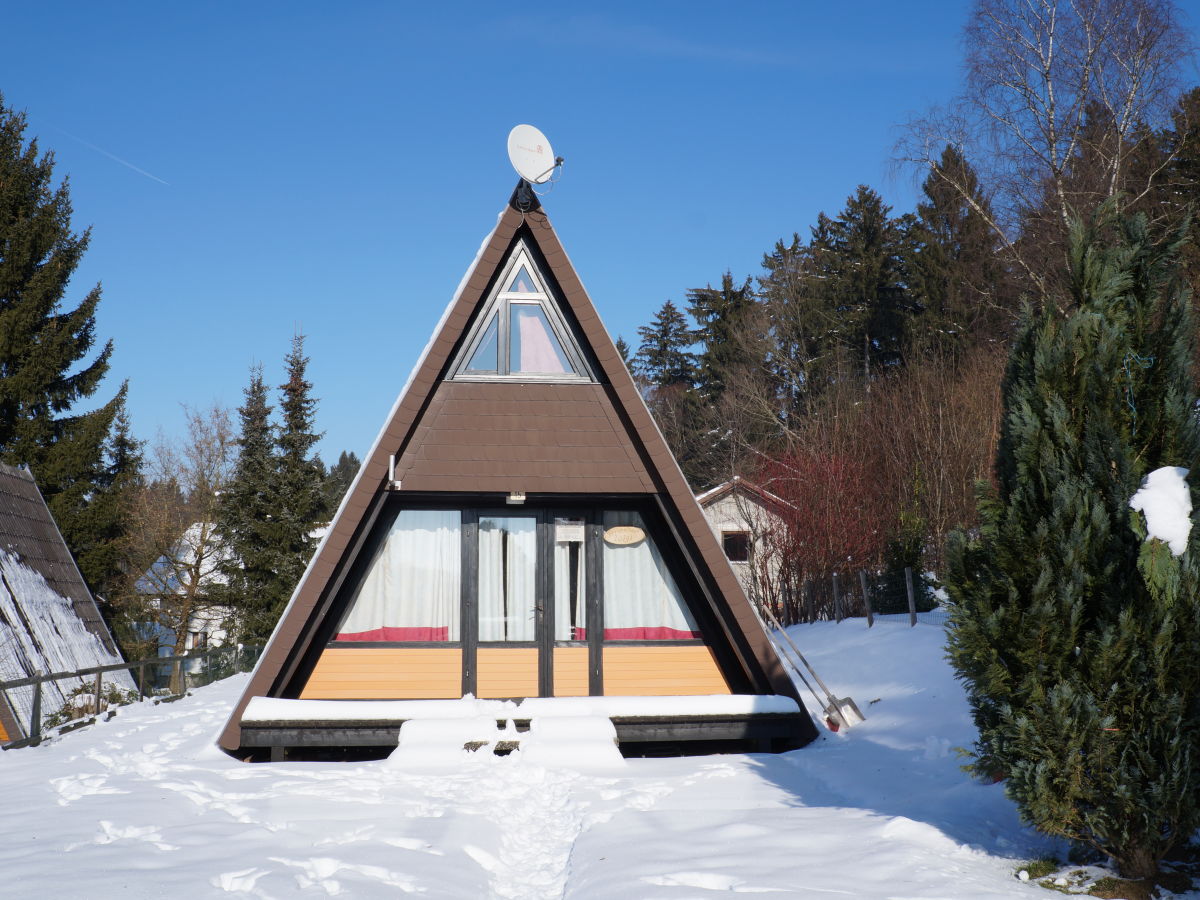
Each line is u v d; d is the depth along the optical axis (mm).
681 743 12367
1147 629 5699
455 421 11875
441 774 9742
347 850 6703
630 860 6410
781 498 28703
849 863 6129
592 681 12109
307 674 11844
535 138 11938
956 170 30484
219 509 35344
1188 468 5848
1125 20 27156
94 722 13758
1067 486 5980
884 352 46969
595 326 11898
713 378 51000
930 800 8016
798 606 24797
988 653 6059
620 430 12062
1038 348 6383
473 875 6422
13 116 28500
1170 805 5660
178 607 36094
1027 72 28516
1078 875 5965
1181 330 6246
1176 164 28266
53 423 28047
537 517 12391
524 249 12320
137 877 5941
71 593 18047
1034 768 5859
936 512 29531
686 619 12367
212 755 10828
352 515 11242
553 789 9102
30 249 27562
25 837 7027
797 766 10102
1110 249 6480
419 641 12031
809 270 50969
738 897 5453
